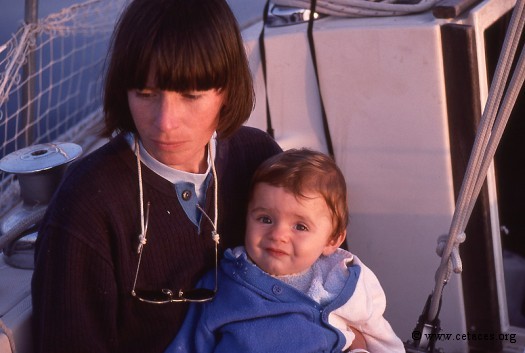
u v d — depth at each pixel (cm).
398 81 204
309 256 146
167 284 139
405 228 220
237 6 335
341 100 213
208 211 142
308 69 214
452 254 155
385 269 228
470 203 149
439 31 195
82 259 126
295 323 144
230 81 126
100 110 277
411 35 198
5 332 142
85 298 129
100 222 128
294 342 143
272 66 217
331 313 151
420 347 174
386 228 222
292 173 144
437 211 213
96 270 128
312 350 144
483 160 142
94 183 128
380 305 159
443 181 209
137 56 116
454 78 199
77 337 128
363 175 219
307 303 147
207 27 119
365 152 216
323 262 157
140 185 131
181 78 117
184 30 117
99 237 127
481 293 223
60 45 396
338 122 216
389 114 209
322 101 215
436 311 169
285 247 145
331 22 213
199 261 142
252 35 220
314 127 220
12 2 542
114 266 131
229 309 144
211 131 131
